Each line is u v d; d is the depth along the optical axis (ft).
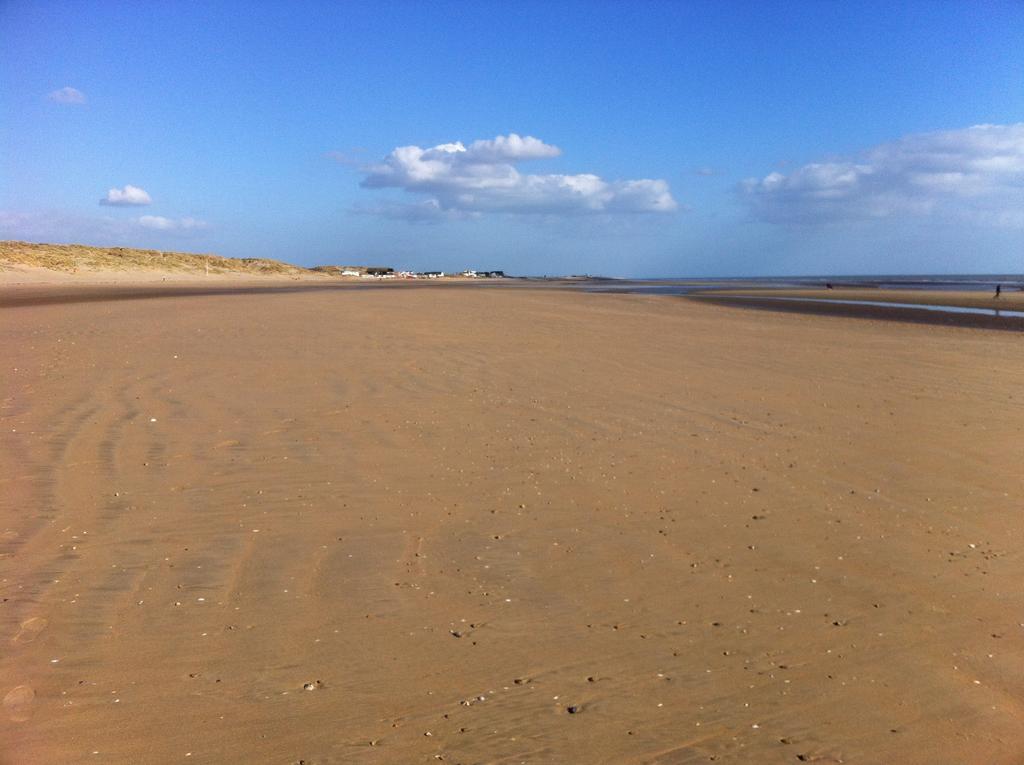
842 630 15.84
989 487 25.14
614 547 20.16
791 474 26.43
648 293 192.54
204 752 11.77
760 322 87.15
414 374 43.68
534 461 27.71
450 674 14.10
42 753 11.69
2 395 36.35
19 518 21.39
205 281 286.46
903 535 21.08
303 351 51.08
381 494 24.06
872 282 387.75
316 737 12.16
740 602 17.12
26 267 248.93
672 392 40.19
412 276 544.62
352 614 16.38
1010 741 12.19
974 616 16.47
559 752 11.82
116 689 13.46
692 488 24.93
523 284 343.67
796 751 11.92
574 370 46.37
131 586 17.51
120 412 33.42
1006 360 53.88
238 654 14.67
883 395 40.04
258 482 24.95
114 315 79.56
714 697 13.39
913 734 12.37
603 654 14.85
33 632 15.37
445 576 18.34
